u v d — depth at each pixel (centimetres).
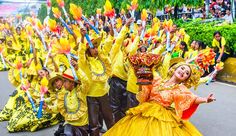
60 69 643
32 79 673
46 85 493
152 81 432
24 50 1051
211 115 740
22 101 698
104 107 549
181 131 416
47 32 686
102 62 544
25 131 670
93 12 1534
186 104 410
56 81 513
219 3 1427
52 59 616
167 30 609
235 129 657
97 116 542
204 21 1305
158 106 426
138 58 423
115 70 616
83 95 514
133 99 586
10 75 720
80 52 514
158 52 599
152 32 635
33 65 672
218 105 812
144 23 623
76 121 510
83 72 514
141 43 609
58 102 511
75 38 553
